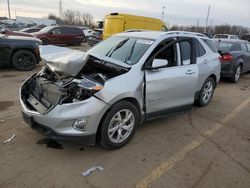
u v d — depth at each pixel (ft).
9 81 24.67
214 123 16.48
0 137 12.87
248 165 11.62
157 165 11.23
